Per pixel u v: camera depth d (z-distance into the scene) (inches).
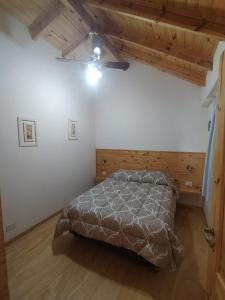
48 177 129.9
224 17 58.6
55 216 135.9
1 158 96.8
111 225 87.0
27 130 111.0
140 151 170.7
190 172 155.9
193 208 151.9
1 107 95.6
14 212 105.3
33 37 110.9
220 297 36.9
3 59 95.6
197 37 81.3
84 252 96.7
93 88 179.2
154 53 128.9
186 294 72.9
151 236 78.4
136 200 108.3
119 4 74.4
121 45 140.0
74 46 130.3
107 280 79.3
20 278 79.7
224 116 38.4
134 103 168.9
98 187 131.1
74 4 90.7
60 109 138.3
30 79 111.8
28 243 103.7
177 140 158.2
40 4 96.5
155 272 83.4
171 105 157.6
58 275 81.7
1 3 90.6
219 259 39.2
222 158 38.7
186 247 102.3
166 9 65.7
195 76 127.8
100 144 185.0
